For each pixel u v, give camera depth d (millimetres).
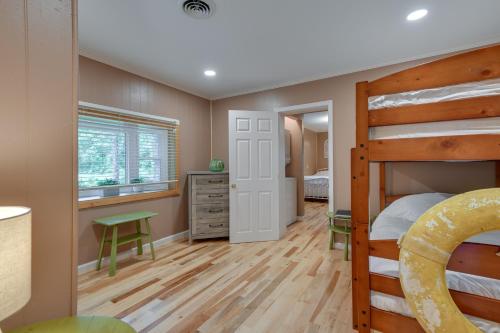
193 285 2250
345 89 3189
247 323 1710
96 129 2742
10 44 938
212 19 2047
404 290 1000
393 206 2312
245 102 4012
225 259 2885
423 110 1079
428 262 949
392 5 1874
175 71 3158
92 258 2662
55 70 1072
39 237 1023
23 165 980
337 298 2018
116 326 918
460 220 913
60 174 1090
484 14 1993
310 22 2096
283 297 2039
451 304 926
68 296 1112
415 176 2721
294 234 3953
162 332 1623
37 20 1015
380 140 1166
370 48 2574
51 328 902
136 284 2275
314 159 8656
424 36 2342
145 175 3291
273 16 2004
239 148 3557
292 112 3707
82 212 2594
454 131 1043
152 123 3326
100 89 2752
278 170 3682
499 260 966
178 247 3348
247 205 3568
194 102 4020
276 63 2934
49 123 1055
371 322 1193
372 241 1188
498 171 2350
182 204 3777
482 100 982
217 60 2846
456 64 1008
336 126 3252
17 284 692
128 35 2295
